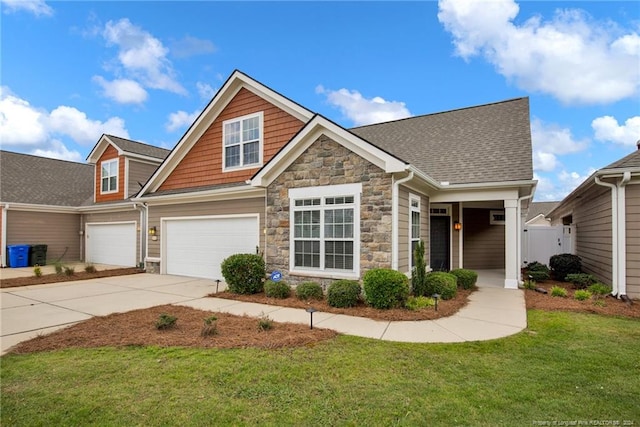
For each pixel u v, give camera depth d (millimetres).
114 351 4738
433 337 5328
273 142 11164
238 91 12039
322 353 4621
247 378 3865
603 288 8492
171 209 13047
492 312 6887
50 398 3434
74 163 22562
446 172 10312
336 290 7273
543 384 3725
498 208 14023
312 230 8594
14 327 5957
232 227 11289
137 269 14039
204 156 12820
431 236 12727
